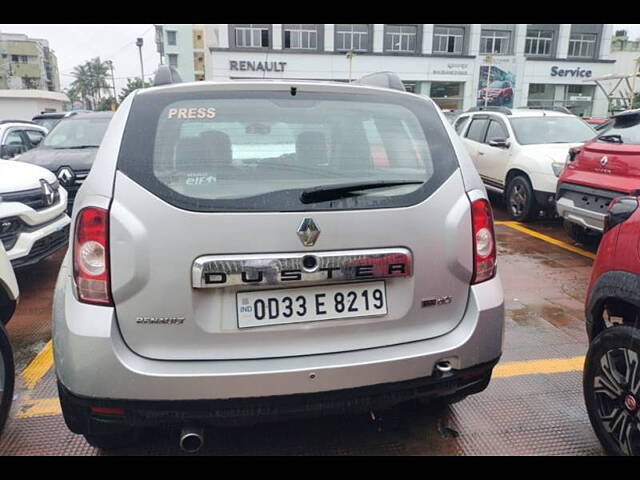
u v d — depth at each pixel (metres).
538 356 3.45
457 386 2.16
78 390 1.86
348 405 2.00
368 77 2.93
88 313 1.84
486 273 2.21
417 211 2.07
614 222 2.42
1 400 2.49
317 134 2.13
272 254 1.91
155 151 1.95
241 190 1.93
